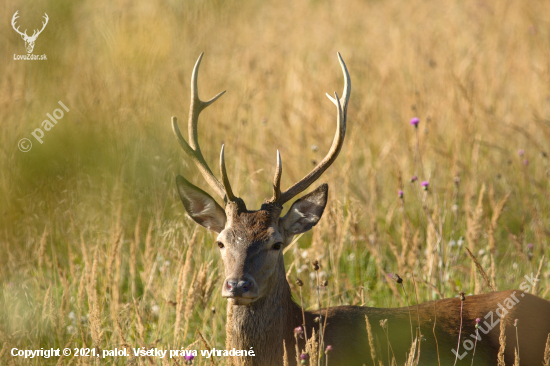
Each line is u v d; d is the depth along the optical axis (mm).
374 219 13312
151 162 14258
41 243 11914
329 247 12805
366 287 12523
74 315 11414
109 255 11992
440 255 12016
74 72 19516
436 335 9602
